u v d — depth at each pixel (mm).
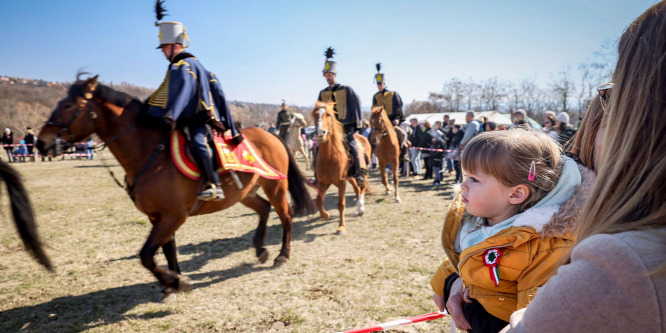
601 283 416
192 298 3262
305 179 4332
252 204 4074
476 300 966
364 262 4066
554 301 447
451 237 1121
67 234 5219
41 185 9742
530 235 798
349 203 7344
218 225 5711
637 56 482
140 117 2834
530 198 859
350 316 2920
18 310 3047
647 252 410
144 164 2799
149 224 5766
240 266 4023
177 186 2828
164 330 2766
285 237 4129
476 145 909
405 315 2928
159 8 2945
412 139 11445
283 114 11133
